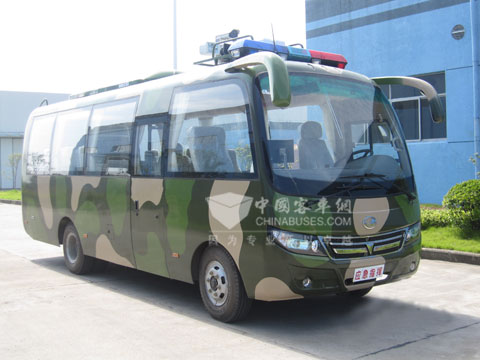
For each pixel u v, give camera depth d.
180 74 6.88
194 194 6.07
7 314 6.29
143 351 4.98
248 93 5.61
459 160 13.42
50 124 9.63
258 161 5.37
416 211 6.09
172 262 6.45
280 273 5.17
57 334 5.53
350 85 6.32
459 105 13.38
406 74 14.37
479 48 12.88
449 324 5.71
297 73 5.93
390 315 6.09
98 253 8.02
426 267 8.48
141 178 6.97
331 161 5.67
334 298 6.88
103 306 6.66
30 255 10.69
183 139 6.39
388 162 6.07
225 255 5.74
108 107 8.00
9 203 26.38
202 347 5.06
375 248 5.57
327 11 15.91
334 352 4.89
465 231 9.59
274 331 5.54
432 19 13.75
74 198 8.55
